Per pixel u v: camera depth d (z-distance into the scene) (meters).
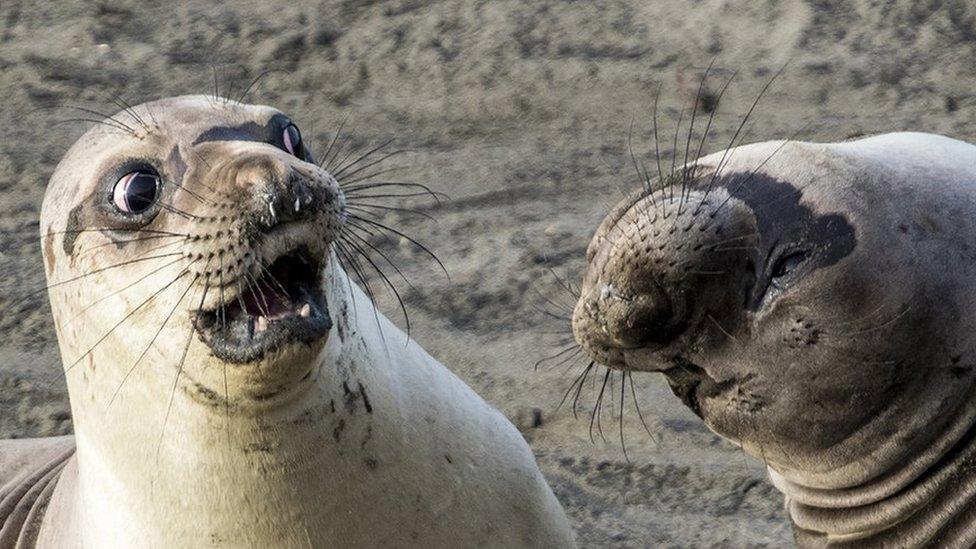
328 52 41.03
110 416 19.16
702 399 20.53
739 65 38.41
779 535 25.91
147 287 18.09
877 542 20.64
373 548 19.50
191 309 17.77
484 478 20.72
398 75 40.00
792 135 35.75
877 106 36.56
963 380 19.14
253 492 18.88
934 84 37.09
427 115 38.59
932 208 19.19
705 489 27.27
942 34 38.72
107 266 18.47
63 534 21.45
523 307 31.89
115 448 19.34
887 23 39.25
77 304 18.98
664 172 35.03
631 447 28.39
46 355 32.25
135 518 19.59
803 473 20.69
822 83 37.44
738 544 25.84
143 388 18.66
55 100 40.66
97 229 18.58
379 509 19.39
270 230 17.34
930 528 20.02
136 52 42.09
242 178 17.41
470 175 36.31
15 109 40.53
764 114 36.66
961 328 19.02
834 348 19.08
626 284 19.56
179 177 18.22
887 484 20.08
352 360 19.16
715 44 39.22
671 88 38.03
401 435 19.70
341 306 19.16
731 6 40.22
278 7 43.22
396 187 36.16
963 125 35.53
